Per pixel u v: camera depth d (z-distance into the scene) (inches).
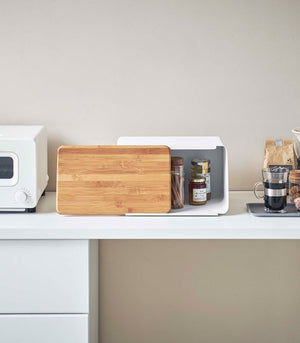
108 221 61.8
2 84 76.4
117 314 81.7
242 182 78.6
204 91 76.6
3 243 58.7
